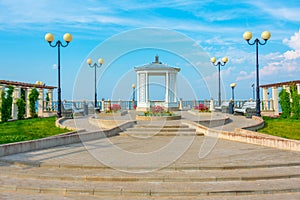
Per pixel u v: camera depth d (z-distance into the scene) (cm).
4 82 1903
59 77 1762
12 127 1402
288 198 536
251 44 1677
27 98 2288
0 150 806
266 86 2622
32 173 655
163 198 545
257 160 749
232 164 702
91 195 562
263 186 580
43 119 1848
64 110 1981
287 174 639
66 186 585
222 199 536
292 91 1892
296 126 1380
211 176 625
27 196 556
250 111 1989
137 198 546
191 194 554
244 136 1068
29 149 898
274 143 952
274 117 2088
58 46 1714
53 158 784
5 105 1758
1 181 621
